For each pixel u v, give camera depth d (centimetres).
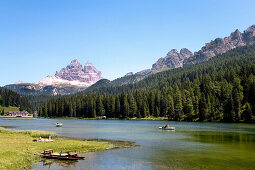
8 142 4634
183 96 18112
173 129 9062
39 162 3447
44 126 11362
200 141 5694
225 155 3997
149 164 3388
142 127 10494
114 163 3441
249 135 6975
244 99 14562
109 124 13038
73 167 3216
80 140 5772
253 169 3127
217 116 14650
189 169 3133
